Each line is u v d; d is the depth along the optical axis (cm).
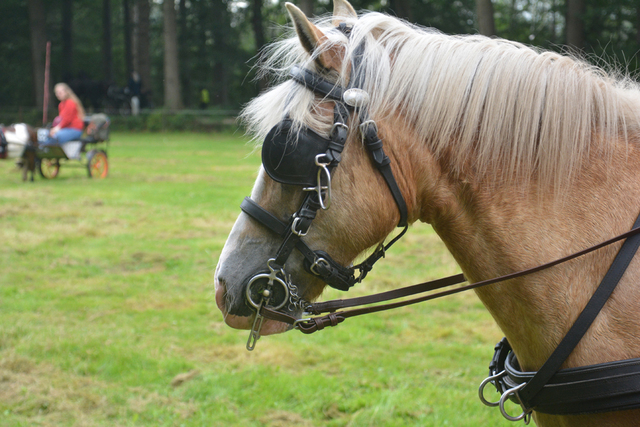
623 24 2414
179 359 387
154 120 2791
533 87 151
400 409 325
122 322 455
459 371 378
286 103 156
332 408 331
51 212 858
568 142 150
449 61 156
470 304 507
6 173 1312
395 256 663
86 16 4106
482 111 154
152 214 870
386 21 163
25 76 3612
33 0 3095
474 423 309
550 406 150
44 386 346
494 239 154
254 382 362
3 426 303
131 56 3844
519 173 153
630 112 156
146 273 586
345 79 153
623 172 150
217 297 166
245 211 160
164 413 324
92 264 612
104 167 1266
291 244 155
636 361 137
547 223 150
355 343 422
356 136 152
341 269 156
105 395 341
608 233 146
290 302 161
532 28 3134
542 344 152
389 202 154
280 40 176
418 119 156
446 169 157
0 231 736
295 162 151
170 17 2941
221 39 3634
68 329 436
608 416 145
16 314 464
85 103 2962
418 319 473
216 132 2753
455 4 2883
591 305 143
